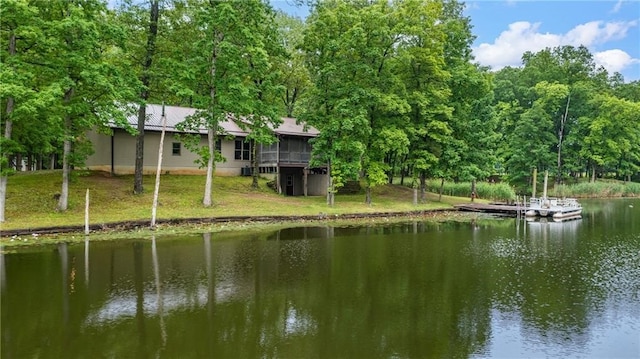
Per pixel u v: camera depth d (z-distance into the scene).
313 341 7.73
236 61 21.84
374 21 25.86
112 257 13.84
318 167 31.48
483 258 14.71
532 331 8.37
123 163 27.62
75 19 16.72
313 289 10.81
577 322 8.86
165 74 22.42
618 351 7.53
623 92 68.00
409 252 15.57
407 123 28.81
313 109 27.69
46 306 9.28
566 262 14.22
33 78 17.28
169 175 28.67
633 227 23.28
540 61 62.50
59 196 20.81
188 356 7.02
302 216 23.12
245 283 11.23
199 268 12.70
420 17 28.33
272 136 24.95
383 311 9.33
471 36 33.97
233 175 31.44
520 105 59.00
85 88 18.92
